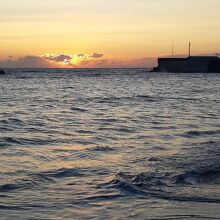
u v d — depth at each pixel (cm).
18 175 1248
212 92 6812
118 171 1311
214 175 1276
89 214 907
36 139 1992
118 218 882
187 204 982
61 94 6059
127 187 1116
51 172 1296
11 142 1878
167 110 3666
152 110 3662
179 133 2228
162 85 9494
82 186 1134
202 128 2442
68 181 1188
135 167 1377
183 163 1440
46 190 1091
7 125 2505
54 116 3109
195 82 11275
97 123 2694
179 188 1127
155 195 1055
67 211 926
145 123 2694
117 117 3069
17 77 14812
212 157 1547
